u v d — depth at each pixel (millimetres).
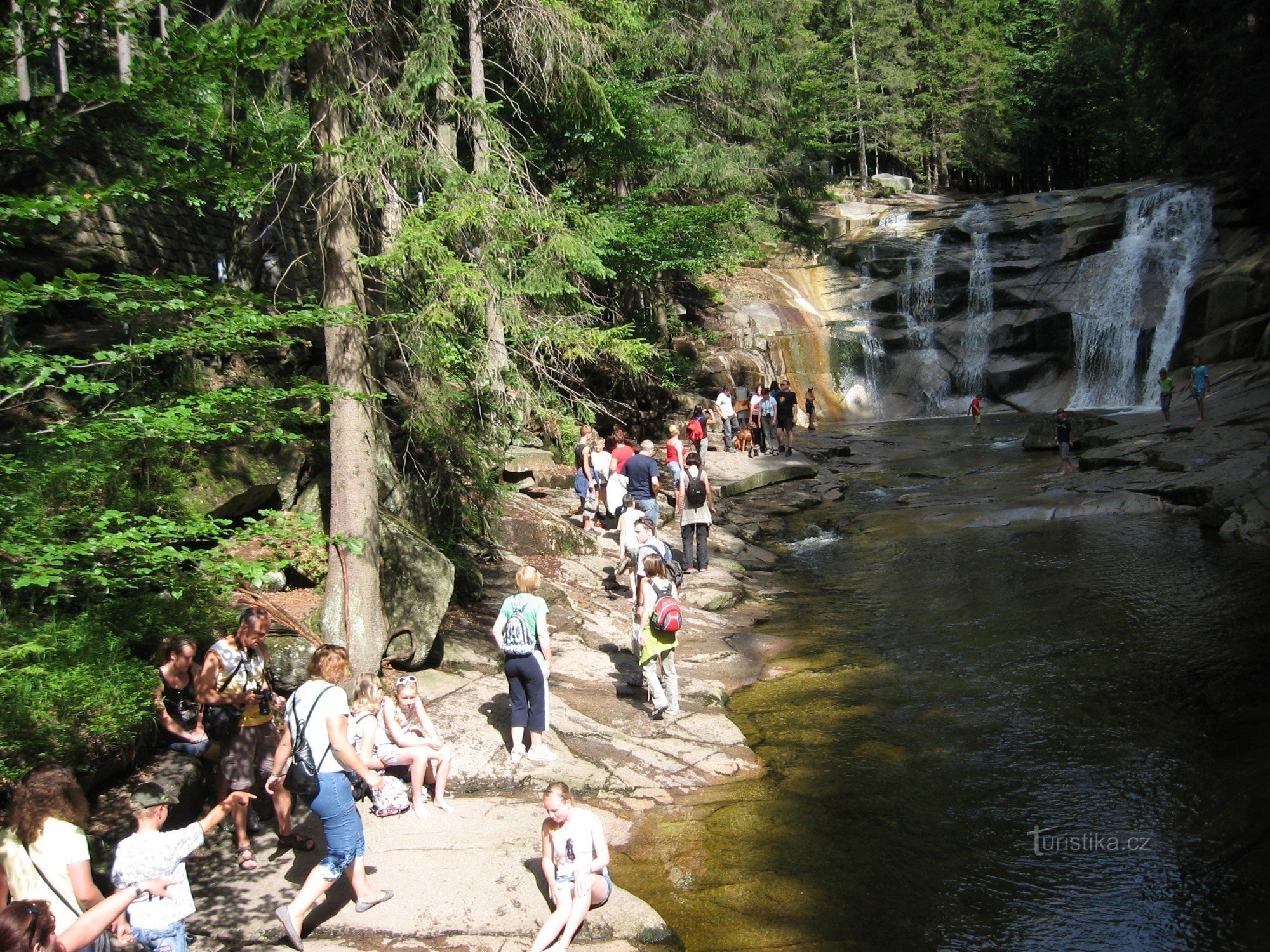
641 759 7605
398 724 6625
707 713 8523
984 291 34750
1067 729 7855
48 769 4102
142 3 5898
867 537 16375
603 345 12016
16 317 9516
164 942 4273
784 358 33750
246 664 6020
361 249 9375
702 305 34312
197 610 7609
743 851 6199
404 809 6492
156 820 4418
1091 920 5215
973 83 50750
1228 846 5867
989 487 19109
